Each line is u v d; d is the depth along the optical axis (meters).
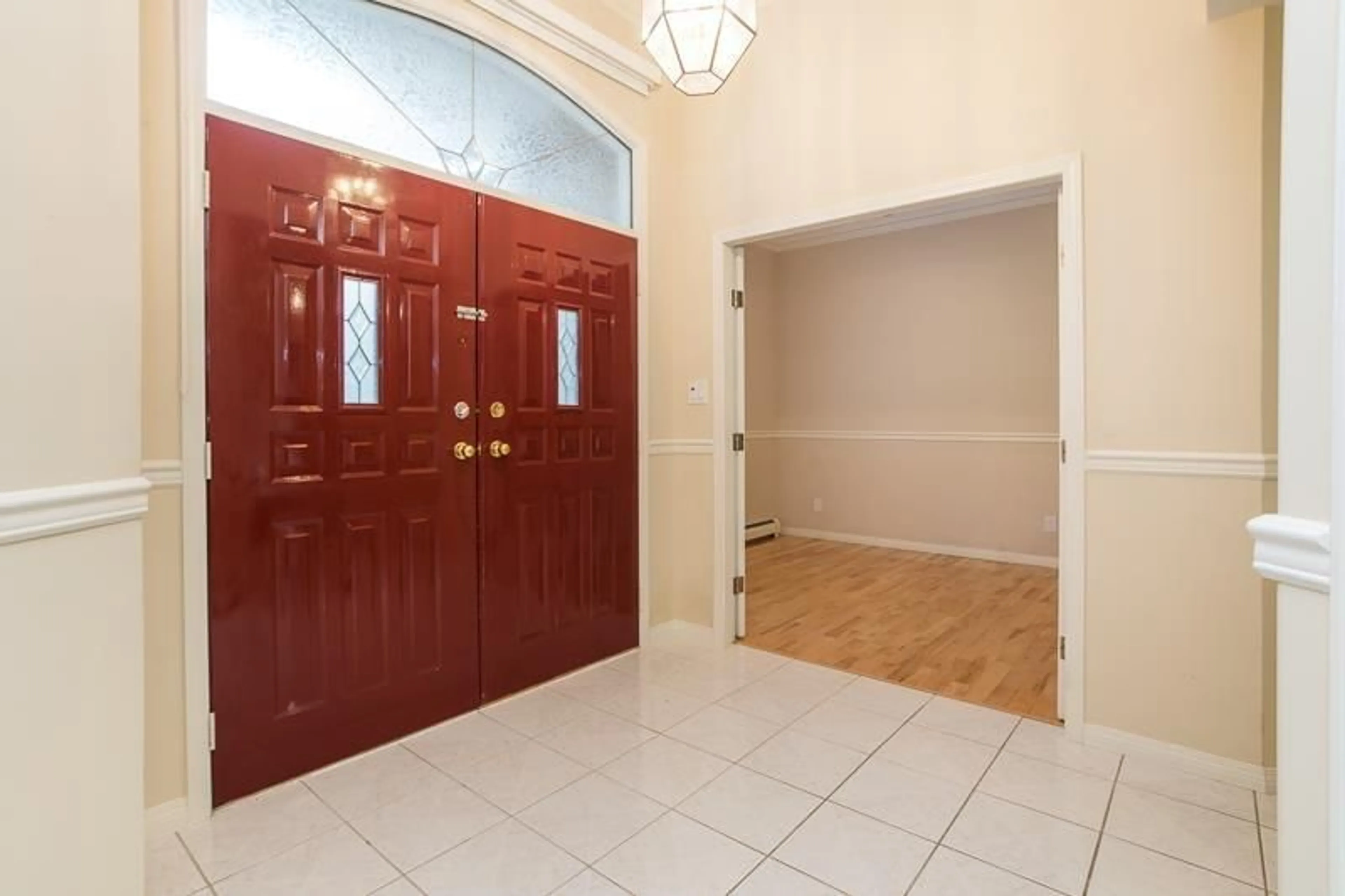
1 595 1.00
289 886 1.59
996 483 5.20
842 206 2.84
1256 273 1.97
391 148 2.34
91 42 1.14
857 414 5.91
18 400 1.03
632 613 3.24
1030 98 2.35
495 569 2.64
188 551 1.84
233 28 1.97
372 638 2.26
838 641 3.36
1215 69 2.02
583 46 2.94
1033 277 5.00
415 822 1.85
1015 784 2.03
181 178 1.82
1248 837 1.77
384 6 2.32
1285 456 0.79
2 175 1.01
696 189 3.35
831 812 1.89
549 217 2.82
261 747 1.99
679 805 1.93
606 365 3.09
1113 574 2.22
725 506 3.30
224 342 1.91
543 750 2.26
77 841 1.12
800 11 2.95
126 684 1.21
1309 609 0.76
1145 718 2.18
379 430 2.27
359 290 2.21
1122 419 2.19
